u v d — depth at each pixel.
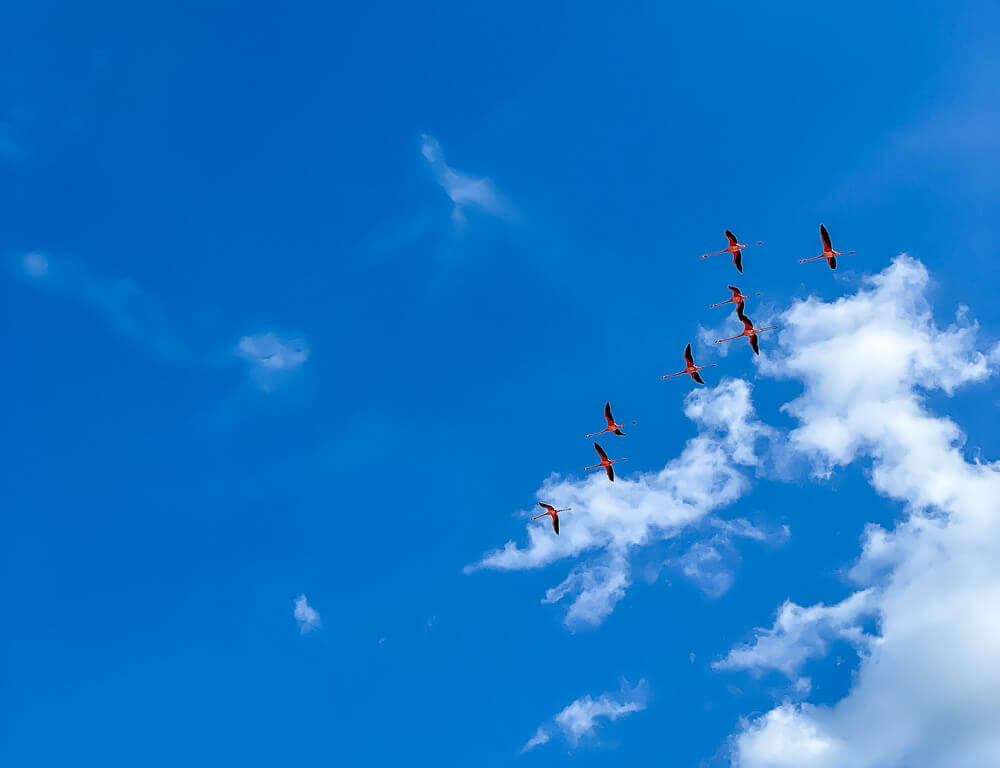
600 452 111.75
